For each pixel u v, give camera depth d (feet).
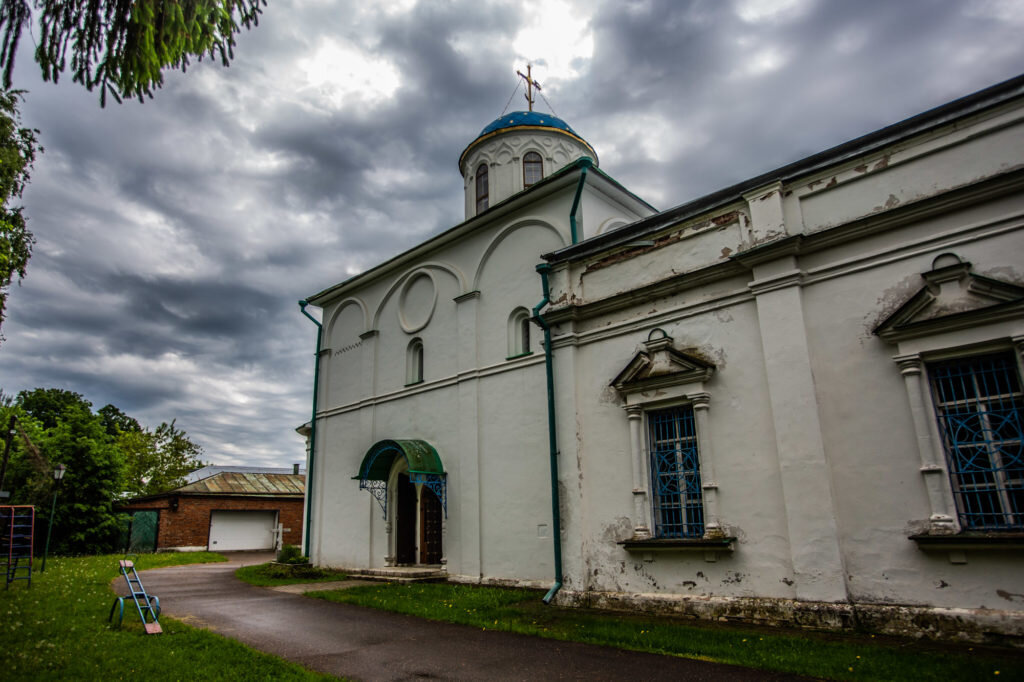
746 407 32.53
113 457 92.22
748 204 34.19
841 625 27.12
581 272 41.88
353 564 58.59
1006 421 25.64
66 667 23.09
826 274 30.94
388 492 56.54
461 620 32.91
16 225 45.06
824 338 30.40
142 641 27.86
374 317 63.46
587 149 67.56
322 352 69.10
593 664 24.06
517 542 44.68
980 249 26.99
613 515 36.63
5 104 42.42
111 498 91.35
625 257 39.63
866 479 28.04
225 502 108.78
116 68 21.50
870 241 29.94
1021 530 24.50
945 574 25.50
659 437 36.50
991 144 27.45
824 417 29.68
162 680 21.77
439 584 47.42
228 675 22.47
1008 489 25.29
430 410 54.44
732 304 34.17
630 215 52.90
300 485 123.54
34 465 84.28
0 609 35.42
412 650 27.07
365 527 58.39
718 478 32.78
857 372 29.17
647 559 34.68
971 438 26.37
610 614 33.99
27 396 141.49
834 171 31.60
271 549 112.98
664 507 35.32
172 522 102.58
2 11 20.57
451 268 55.42
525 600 38.83
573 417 39.34
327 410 67.00
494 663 24.66
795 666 22.16
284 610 37.93
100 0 21.24
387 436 58.49
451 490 50.49
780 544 30.12
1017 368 25.68
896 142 29.81
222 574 61.72
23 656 23.99
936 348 26.99
